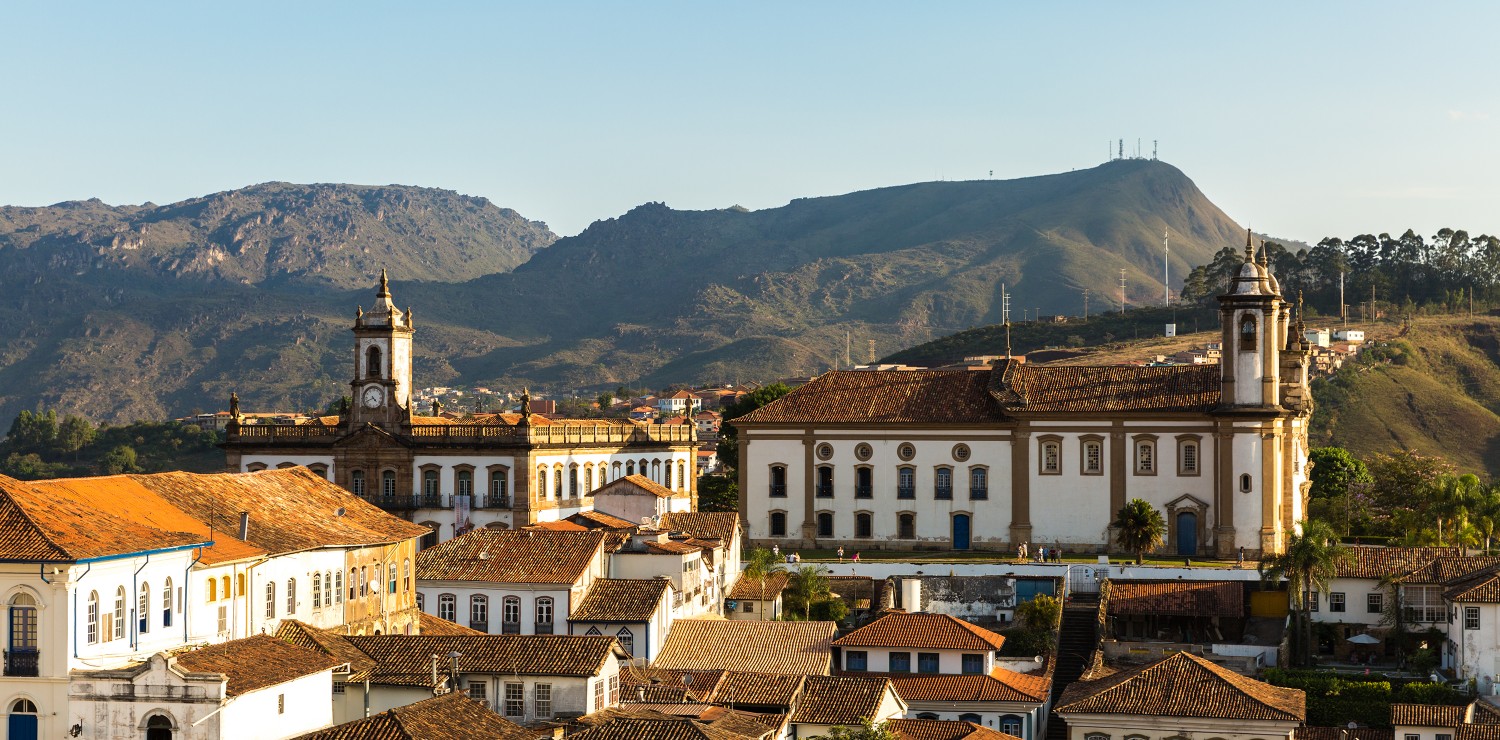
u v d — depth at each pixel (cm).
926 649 9600
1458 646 9825
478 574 9750
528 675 7525
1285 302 13150
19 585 6444
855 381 13888
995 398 13212
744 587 11575
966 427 13200
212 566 7419
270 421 15338
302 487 9394
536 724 7412
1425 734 8569
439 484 13375
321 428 13700
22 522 6575
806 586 11619
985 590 11656
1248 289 12569
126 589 6819
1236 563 11988
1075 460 12950
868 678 8931
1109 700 8369
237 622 7712
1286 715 8081
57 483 7319
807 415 13562
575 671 7494
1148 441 12781
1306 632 10625
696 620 10019
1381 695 9444
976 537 13162
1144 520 12225
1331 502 14388
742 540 13600
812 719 8212
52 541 6462
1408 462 15888
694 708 7944
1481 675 9675
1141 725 8250
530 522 13150
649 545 10475
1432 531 12850
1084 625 11062
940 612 11700
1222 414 12500
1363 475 16788
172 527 7538
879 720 8331
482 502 13262
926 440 13300
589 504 14025
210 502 8350
